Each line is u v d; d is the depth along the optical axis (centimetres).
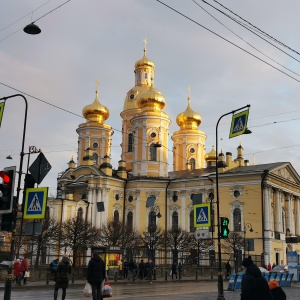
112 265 4441
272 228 6856
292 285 3928
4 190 1653
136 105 9225
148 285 3947
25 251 5762
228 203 7038
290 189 7594
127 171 8594
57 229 5956
